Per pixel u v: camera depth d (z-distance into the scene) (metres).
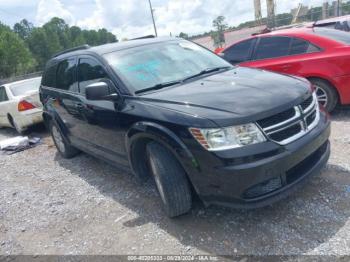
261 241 3.08
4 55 48.00
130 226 3.70
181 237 3.34
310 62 5.68
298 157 3.07
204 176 3.07
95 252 3.40
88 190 4.78
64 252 3.50
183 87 3.77
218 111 3.05
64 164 6.03
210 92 3.46
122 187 4.65
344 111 6.09
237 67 4.57
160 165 3.39
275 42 6.21
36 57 75.12
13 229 4.16
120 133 3.93
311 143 3.20
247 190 2.95
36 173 5.89
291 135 3.12
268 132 2.98
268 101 3.12
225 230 3.31
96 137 4.64
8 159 7.05
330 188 3.67
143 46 4.60
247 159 2.89
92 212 4.16
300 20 19.33
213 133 2.94
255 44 6.47
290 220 3.29
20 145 7.56
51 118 5.99
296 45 5.95
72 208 4.36
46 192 5.00
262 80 3.69
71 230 3.87
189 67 4.35
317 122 3.45
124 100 3.84
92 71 4.51
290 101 3.18
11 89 8.74
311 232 3.08
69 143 5.85
